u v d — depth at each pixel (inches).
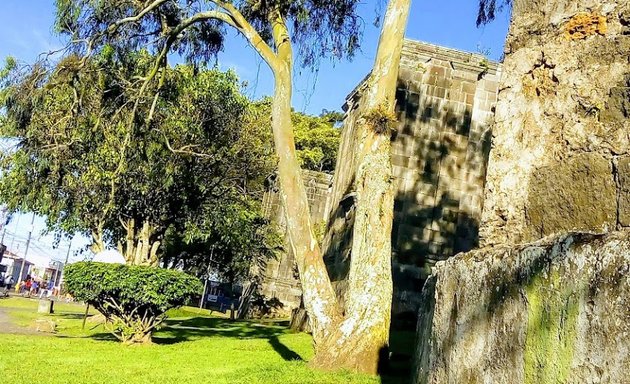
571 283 108.4
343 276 649.6
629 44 137.2
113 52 501.0
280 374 323.0
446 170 653.9
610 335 96.7
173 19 521.7
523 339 120.5
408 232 636.7
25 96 507.8
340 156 812.6
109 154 589.6
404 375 328.2
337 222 742.5
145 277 505.7
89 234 912.3
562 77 149.9
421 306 202.8
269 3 444.8
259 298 1207.6
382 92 377.7
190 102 750.5
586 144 138.3
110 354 434.3
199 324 882.8
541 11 161.0
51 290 2100.1
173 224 903.7
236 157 842.2
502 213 155.3
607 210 128.6
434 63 673.6
